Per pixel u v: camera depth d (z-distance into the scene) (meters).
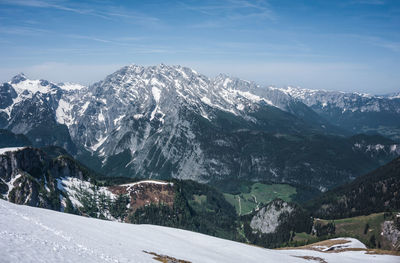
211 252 96.19
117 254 55.56
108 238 73.00
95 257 47.66
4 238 42.88
